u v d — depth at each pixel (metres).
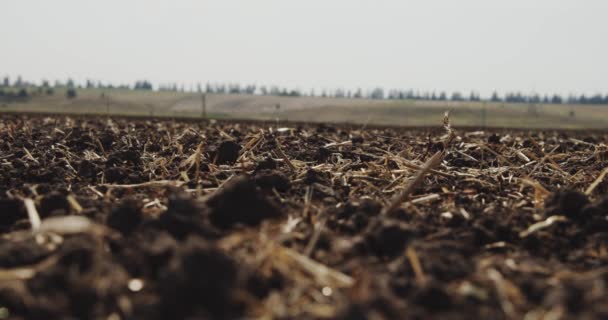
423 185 1.43
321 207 1.19
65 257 0.87
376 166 1.62
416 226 1.09
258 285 0.86
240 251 0.93
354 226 1.08
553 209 1.16
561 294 0.83
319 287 0.87
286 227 1.03
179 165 1.66
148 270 0.88
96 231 0.95
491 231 1.09
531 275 0.93
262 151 1.97
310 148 2.07
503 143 2.36
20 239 0.97
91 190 1.33
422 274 0.89
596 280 0.86
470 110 29.30
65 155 1.86
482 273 0.91
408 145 2.22
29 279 0.86
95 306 0.81
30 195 1.23
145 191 1.36
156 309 0.80
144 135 2.50
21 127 2.97
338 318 0.77
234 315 0.80
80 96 34.25
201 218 1.03
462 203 1.28
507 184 1.49
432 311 0.82
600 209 1.13
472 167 1.75
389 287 0.86
